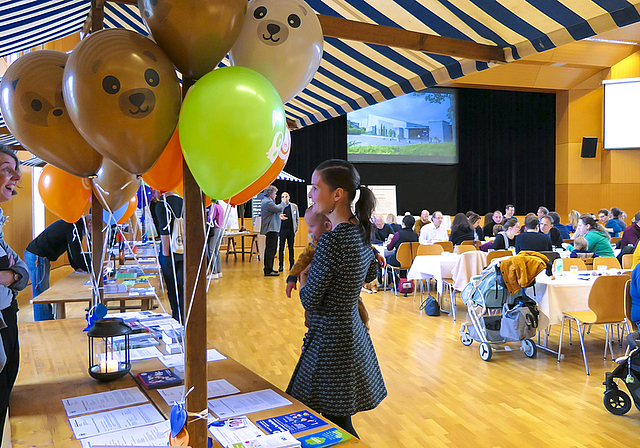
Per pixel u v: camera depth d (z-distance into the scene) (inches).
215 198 51.2
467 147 625.9
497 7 118.5
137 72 45.6
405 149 612.4
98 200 113.1
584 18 115.0
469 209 630.5
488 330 181.8
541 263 174.1
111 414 61.9
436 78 157.3
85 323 112.7
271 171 60.8
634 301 140.8
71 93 46.2
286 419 61.4
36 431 57.1
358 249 71.1
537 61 563.8
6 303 71.2
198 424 50.7
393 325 229.5
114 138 47.2
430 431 120.7
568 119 618.5
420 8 130.9
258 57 60.1
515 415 130.4
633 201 610.2
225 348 189.3
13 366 72.6
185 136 46.8
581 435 119.0
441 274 252.2
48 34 150.9
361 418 128.1
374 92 186.7
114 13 154.0
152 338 91.4
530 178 640.4
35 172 380.5
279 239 400.8
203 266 51.4
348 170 73.0
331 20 123.3
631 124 586.2
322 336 71.4
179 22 46.6
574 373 164.9
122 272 196.1
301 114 234.5
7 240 319.0
